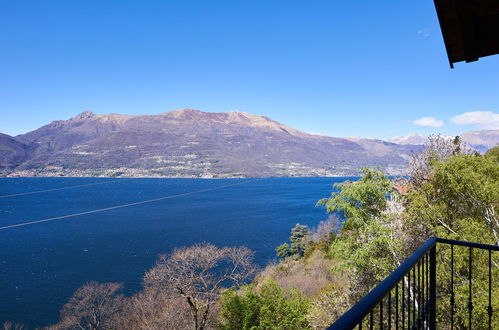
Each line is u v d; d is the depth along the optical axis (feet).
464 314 28.43
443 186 38.86
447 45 6.30
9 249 187.11
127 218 305.12
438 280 31.42
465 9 5.48
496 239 32.91
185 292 56.03
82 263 154.51
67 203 410.72
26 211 344.90
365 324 22.09
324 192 518.78
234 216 300.20
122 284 119.44
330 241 113.91
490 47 6.37
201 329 56.80
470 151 50.72
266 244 189.67
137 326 70.03
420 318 6.52
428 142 51.88
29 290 117.50
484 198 34.81
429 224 37.86
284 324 51.37
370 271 42.68
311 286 83.30
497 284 28.07
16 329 85.97
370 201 46.47
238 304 55.52
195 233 225.15
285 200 426.92
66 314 79.61
